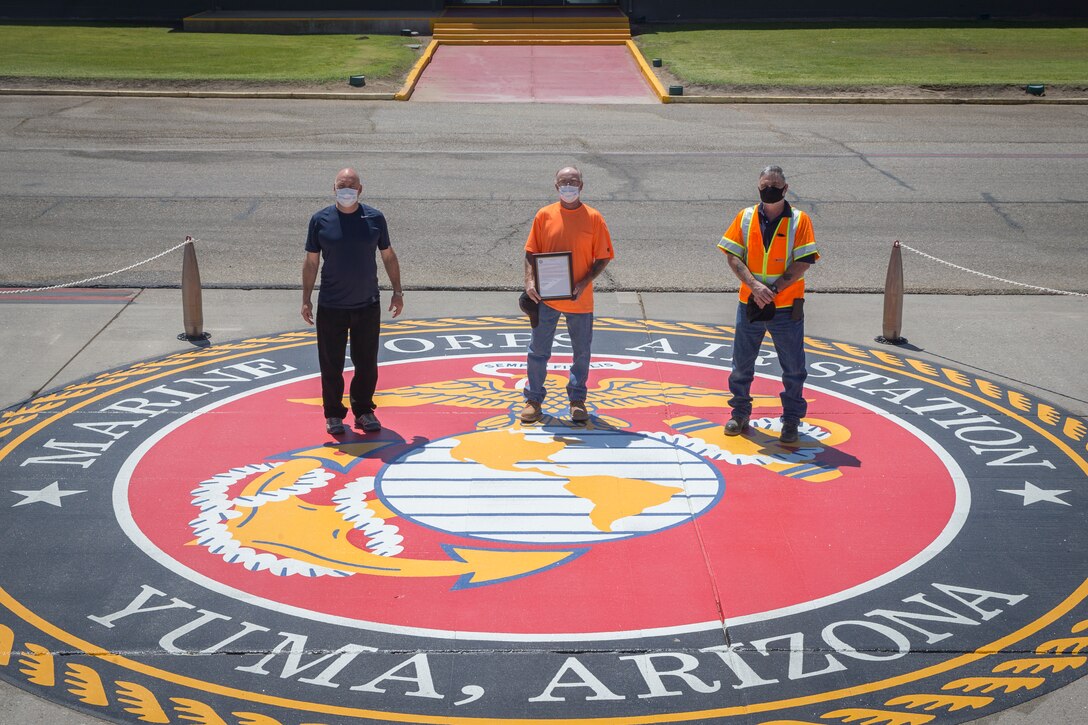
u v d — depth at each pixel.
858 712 5.21
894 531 6.96
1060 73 29.39
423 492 7.42
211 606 6.02
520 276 13.01
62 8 38.81
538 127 23.05
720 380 9.71
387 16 37.34
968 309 11.95
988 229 15.44
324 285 8.08
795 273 7.91
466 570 6.41
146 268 13.07
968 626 5.92
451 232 14.88
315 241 8.03
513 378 9.71
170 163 18.89
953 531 6.96
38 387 9.30
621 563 6.51
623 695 5.31
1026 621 5.98
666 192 17.36
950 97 26.83
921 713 5.20
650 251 14.11
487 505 7.24
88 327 10.91
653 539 6.80
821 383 9.62
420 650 5.64
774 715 5.18
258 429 8.47
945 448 8.25
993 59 32.12
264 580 6.29
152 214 15.61
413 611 5.99
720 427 8.62
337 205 8.04
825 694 5.34
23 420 8.58
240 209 15.98
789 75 29.19
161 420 8.61
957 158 20.12
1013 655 5.67
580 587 6.25
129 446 8.11
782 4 39.84
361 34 36.25
